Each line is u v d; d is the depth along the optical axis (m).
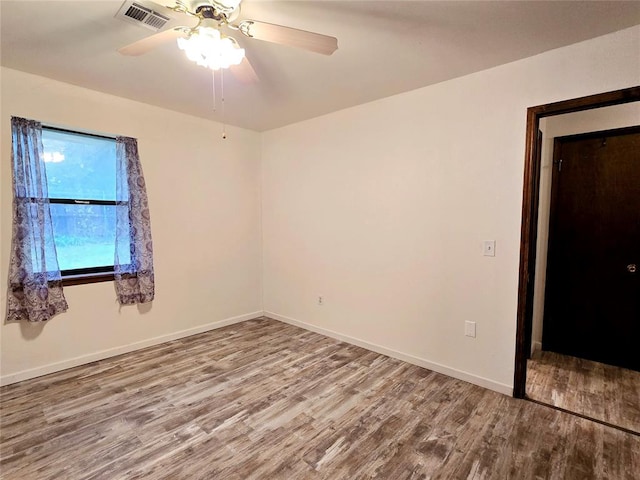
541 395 2.50
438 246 2.81
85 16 1.84
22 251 2.61
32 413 2.27
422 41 2.08
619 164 2.87
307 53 2.22
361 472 1.76
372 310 3.32
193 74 2.58
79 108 2.87
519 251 2.40
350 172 3.41
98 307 3.08
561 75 2.17
